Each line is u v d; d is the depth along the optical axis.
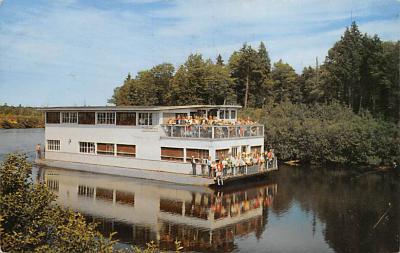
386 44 49.00
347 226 21.61
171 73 86.62
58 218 11.65
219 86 73.00
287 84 78.75
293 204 26.47
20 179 12.05
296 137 48.47
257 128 38.12
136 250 11.40
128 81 94.88
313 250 17.59
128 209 24.81
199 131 33.59
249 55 73.56
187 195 28.88
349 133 44.12
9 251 10.33
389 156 41.62
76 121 42.38
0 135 74.25
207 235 19.77
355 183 34.44
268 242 18.83
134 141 38.00
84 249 10.50
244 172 32.72
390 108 48.16
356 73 52.69
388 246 17.95
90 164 40.53
